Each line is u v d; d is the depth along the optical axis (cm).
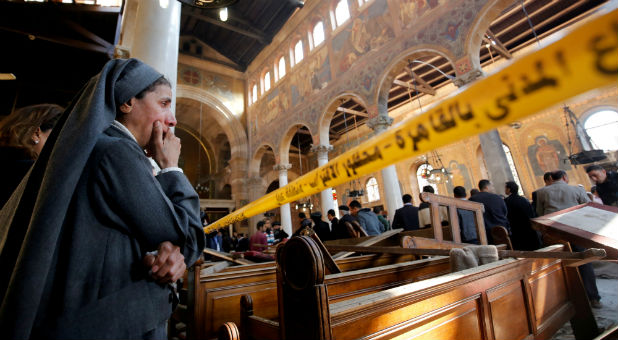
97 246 63
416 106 1548
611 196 431
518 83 38
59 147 63
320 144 1286
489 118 42
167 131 93
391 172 1060
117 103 82
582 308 252
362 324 108
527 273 211
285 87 1575
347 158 72
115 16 507
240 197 1725
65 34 490
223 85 1872
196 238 80
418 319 125
